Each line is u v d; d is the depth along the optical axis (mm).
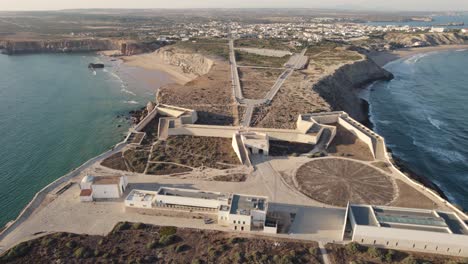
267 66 165875
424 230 50312
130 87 160375
